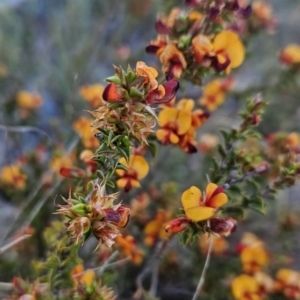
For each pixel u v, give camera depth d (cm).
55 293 34
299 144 43
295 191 56
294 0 79
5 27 63
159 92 29
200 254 42
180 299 43
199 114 34
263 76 57
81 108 56
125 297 42
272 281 41
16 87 57
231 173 35
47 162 46
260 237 47
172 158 49
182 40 33
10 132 50
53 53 68
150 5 62
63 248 33
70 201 29
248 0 50
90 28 68
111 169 30
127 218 29
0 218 45
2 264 40
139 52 58
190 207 31
